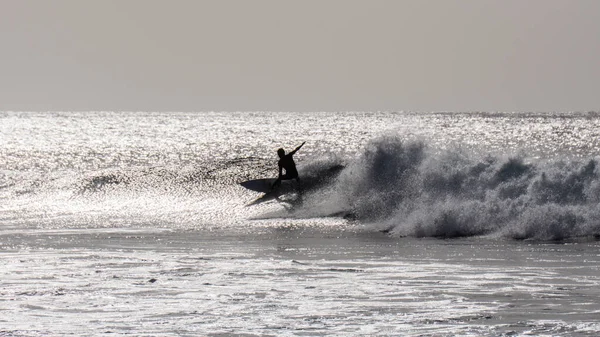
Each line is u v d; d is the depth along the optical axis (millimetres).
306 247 61375
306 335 33031
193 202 96500
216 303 39406
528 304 38125
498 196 71688
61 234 71000
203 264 52375
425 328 33812
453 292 41531
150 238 67750
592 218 64500
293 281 45438
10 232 72875
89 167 192000
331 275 47469
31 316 36875
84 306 38938
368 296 40781
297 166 103250
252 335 33156
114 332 33812
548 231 63938
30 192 108375
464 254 56094
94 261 54031
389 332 33312
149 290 42875
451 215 68438
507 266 50219
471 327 33781
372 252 58000
